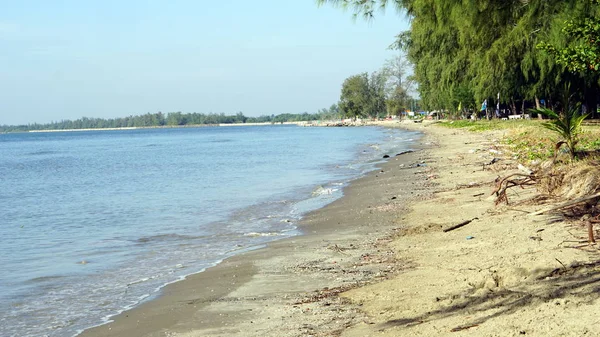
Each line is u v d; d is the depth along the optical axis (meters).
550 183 12.92
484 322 5.95
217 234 14.29
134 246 13.29
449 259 9.08
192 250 12.44
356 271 9.28
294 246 11.92
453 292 7.23
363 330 6.41
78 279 10.29
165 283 9.67
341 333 6.42
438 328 6.03
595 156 14.87
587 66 12.46
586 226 9.48
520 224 10.64
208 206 19.61
